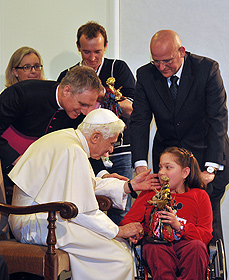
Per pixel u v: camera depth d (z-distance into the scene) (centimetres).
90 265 309
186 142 385
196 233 314
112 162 436
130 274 314
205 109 381
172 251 310
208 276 310
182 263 309
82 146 326
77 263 306
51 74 536
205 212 331
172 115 380
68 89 344
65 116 372
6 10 548
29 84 362
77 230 311
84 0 523
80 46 430
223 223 500
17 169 326
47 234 310
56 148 319
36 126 365
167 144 393
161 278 304
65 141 321
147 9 510
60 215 282
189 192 339
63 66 533
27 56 441
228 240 497
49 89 361
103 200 340
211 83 375
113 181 349
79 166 313
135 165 390
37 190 317
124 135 438
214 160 367
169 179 318
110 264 310
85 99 340
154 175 345
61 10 530
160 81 384
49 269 289
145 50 512
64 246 306
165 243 312
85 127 327
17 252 297
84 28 426
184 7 501
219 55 496
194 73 376
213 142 371
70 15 528
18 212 295
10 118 359
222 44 495
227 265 496
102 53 431
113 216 449
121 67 439
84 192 310
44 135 360
